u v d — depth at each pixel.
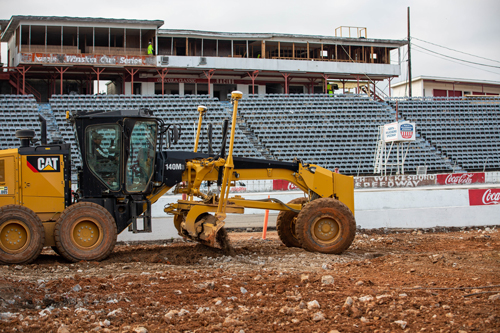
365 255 9.20
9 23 31.67
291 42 37.72
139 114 8.52
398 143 26.72
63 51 31.88
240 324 4.73
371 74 39.03
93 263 7.84
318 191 9.62
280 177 9.62
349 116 33.38
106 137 8.47
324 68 37.62
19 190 8.07
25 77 34.00
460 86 47.28
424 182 25.75
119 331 4.57
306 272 7.27
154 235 11.16
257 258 8.57
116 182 8.48
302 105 33.94
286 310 5.09
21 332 4.55
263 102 33.44
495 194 15.83
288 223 10.14
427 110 35.06
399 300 5.59
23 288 5.84
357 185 24.81
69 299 5.52
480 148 32.00
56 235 7.79
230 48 38.47
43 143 8.91
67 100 29.52
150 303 5.45
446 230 13.47
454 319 4.91
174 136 8.85
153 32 34.19
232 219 13.18
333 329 4.63
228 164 8.56
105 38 35.12
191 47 37.41
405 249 10.16
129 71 33.59
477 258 8.54
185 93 38.31
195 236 8.81
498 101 37.66
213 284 6.17
